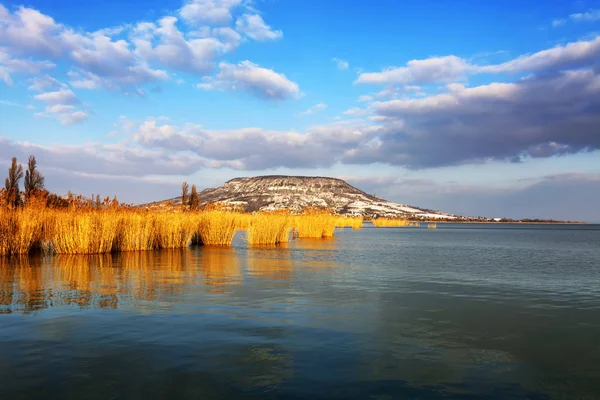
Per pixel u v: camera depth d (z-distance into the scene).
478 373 8.27
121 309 12.83
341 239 52.84
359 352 9.32
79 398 6.96
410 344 9.94
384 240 52.38
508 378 8.05
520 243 50.12
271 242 40.25
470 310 13.45
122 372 8.02
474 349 9.69
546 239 61.78
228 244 37.91
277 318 12.03
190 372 8.05
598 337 10.70
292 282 18.14
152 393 7.16
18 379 7.67
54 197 35.06
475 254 33.38
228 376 7.89
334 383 7.66
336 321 11.84
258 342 9.84
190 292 15.61
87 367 8.24
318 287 17.06
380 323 11.71
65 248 27.12
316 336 10.40
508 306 14.08
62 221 27.42
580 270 23.48
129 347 9.39
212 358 8.79
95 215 28.55
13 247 25.73
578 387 7.68
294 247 36.88
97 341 9.79
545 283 18.89
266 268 22.39
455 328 11.37
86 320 11.55
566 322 12.10
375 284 18.02
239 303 13.88
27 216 26.45
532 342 10.25
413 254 32.69
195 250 32.28
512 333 10.98
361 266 24.12
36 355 8.86
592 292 16.70
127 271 20.55
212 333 10.48
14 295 14.79
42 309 12.74
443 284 18.30
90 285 16.80
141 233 31.14
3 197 26.91
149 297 14.64
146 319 11.70
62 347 9.36
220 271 20.95
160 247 33.41
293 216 49.91
